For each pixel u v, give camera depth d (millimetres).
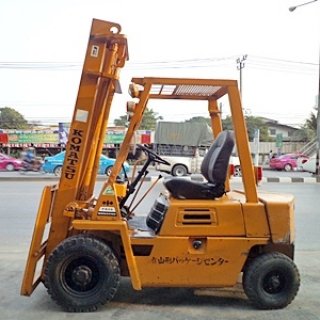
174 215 4473
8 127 60094
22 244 7242
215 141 5148
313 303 4730
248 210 4516
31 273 4508
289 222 4535
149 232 4668
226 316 4355
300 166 28922
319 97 21391
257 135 24844
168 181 4719
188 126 22609
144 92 4562
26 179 20109
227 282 4504
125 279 5418
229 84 4598
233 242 4484
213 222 4492
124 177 5336
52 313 4383
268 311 4496
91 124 4770
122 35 4582
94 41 4586
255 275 4512
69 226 4676
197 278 4484
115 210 4473
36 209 10766
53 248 4680
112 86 4797
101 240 4535
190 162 22109
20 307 4539
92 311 4422
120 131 36094
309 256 6668
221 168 4707
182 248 4461
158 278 4457
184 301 4750
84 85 4617
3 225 8797
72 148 4652
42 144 42688
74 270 4434
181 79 4590
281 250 4730
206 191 4684
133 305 4621
